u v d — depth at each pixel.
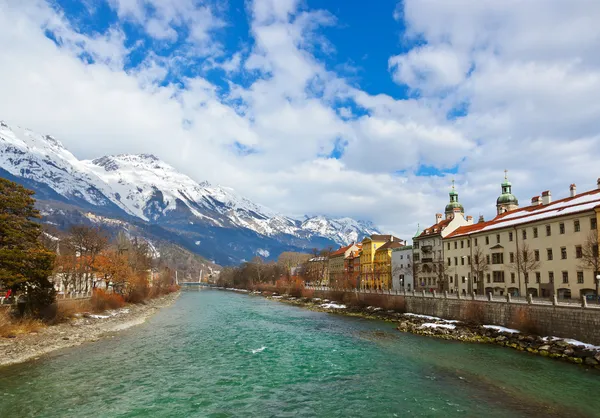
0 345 48.84
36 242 62.28
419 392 34.03
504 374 38.75
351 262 178.75
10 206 56.94
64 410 29.80
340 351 51.00
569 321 47.62
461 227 105.62
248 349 52.53
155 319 86.50
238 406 31.25
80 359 45.09
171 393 34.09
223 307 122.31
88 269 103.75
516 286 77.50
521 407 30.12
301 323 80.62
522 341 51.22
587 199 67.06
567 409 29.59
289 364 44.22
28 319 58.06
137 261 136.25
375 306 98.19
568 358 43.19
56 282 98.69
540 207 82.06
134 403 31.55
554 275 68.19
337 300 119.75
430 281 112.50
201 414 29.58
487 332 57.78
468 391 34.03
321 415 29.44
